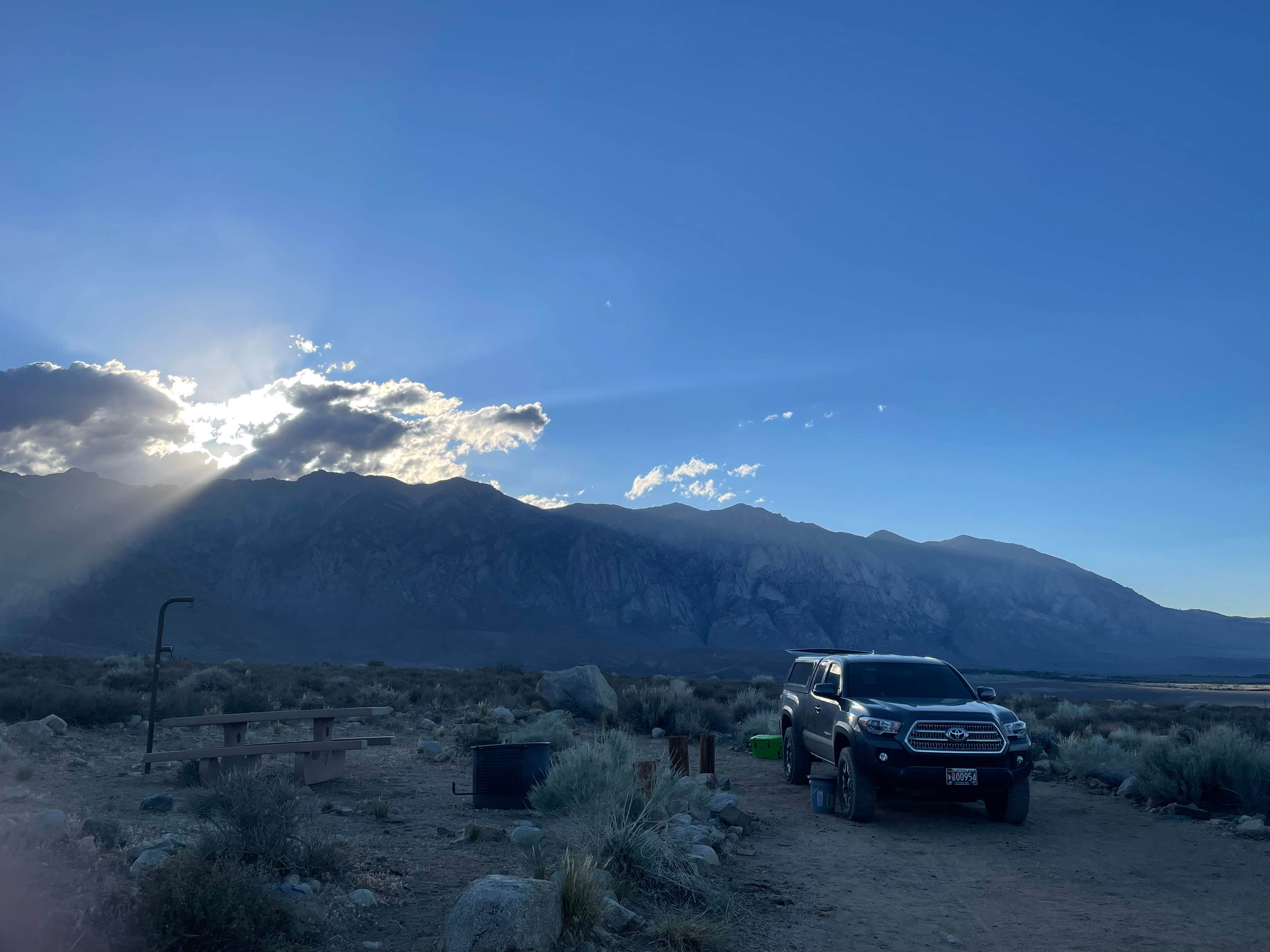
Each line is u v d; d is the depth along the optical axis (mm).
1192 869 9383
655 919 6699
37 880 5613
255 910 5414
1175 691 130250
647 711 24141
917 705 11945
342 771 13352
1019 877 8867
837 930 6926
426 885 7230
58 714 18016
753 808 12594
